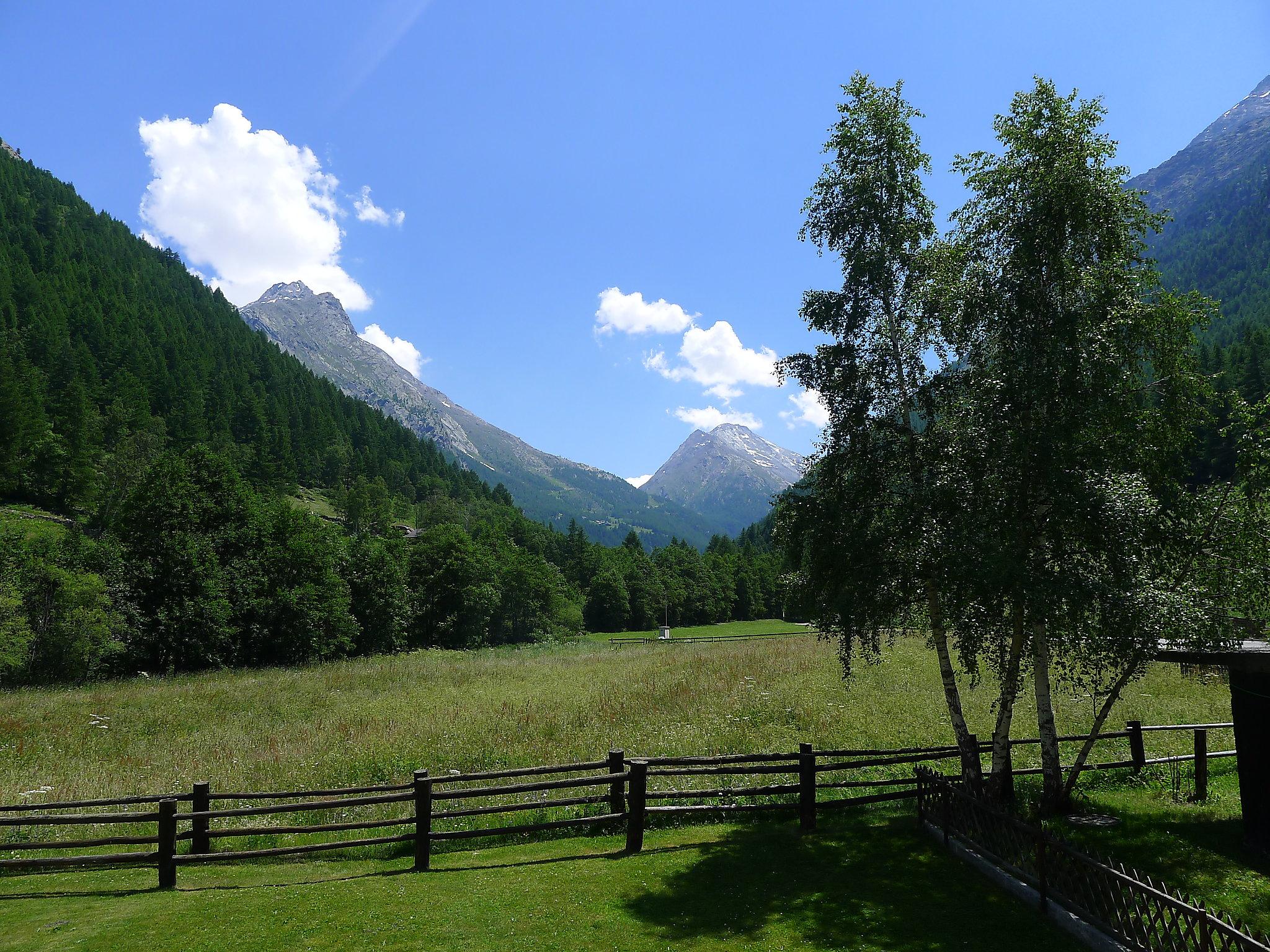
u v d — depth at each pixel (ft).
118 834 36.83
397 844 34.19
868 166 37.81
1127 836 31.40
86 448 309.42
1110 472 32.19
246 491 177.17
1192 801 37.32
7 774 50.01
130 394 396.16
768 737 55.11
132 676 137.08
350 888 27.68
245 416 465.47
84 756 57.21
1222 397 34.65
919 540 33.60
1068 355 30.27
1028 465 31.30
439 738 57.31
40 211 565.94
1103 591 29.22
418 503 552.82
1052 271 32.91
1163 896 19.04
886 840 32.48
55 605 128.67
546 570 292.40
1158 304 33.27
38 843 27.68
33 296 438.81
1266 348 237.04
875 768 46.44
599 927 23.63
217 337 586.04
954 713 36.35
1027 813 35.17
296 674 121.19
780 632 291.17
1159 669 72.95
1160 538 32.17
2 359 304.09
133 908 25.95
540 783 31.83
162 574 148.77
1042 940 22.21
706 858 30.55
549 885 27.58
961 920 23.73
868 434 36.81
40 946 22.57
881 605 35.14
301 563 172.65
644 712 66.03
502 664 127.75
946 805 31.42
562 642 247.91
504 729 59.67
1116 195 33.06
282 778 46.73
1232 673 31.07
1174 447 35.45
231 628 150.41
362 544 208.44
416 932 23.29
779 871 28.81
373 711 75.87
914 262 37.58
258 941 22.71
